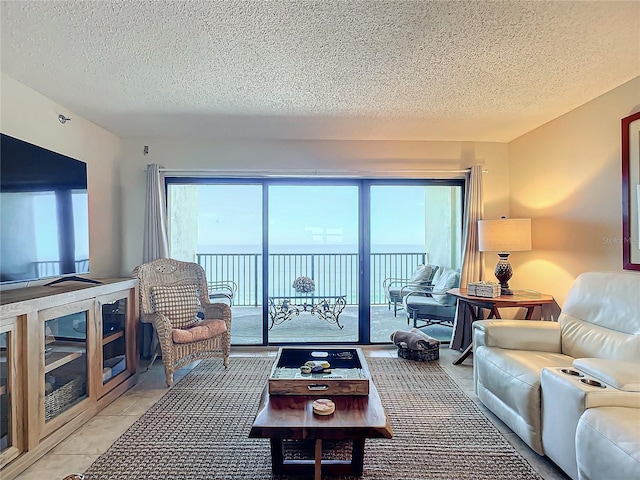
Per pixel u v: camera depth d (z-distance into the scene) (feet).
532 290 12.28
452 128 12.16
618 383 5.61
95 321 8.52
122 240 13.15
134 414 8.49
